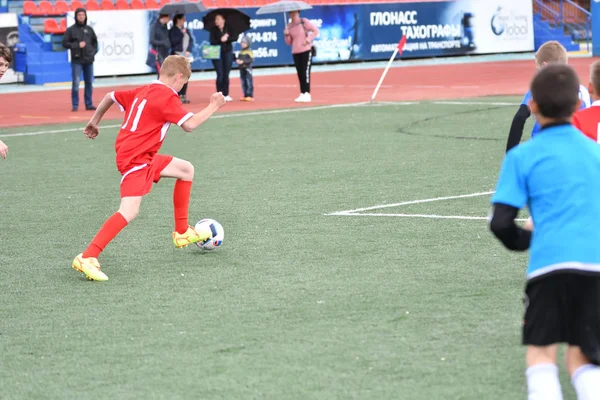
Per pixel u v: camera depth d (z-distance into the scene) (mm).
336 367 13328
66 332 15375
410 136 40625
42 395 12633
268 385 12719
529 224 10922
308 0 93000
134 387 12820
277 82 75812
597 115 13805
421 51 96688
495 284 17359
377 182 29172
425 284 17500
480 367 13180
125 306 16781
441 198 26109
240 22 60438
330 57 91562
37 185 30828
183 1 61281
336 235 21953
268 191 28266
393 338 14516
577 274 10008
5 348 14641
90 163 35594
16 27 79938
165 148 39125
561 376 12805
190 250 21047
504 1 101125
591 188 10203
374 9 93688
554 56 18047
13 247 21953
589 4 112688
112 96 19547
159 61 60562
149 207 26172
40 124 49750
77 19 56312
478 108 51438
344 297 16828
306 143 39406
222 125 47000
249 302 16734
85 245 22016
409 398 12133
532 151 10359
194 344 14531
